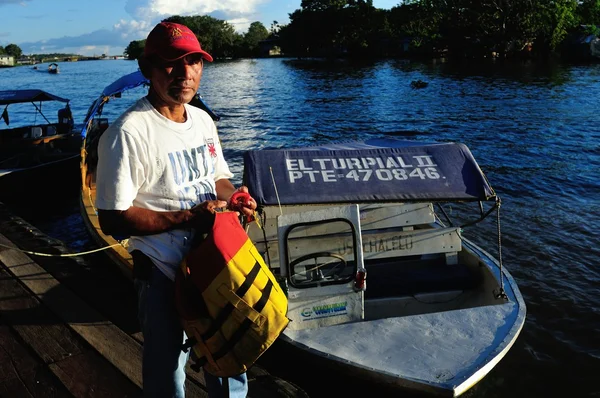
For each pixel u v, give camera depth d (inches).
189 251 87.8
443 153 196.4
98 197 82.9
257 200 177.2
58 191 499.8
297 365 178.4
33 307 189.3
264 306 85.3
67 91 1811.0
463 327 177.6
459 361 161.5
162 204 87.2
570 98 987.3
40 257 243.0
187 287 84.9
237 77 2158.0
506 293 196.7
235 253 84.8
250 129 837.2
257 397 140.9
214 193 96.5
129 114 83.7
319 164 191.0
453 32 2445.9
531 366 210.8
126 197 81.8
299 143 720.3
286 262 171.9
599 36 2188.7
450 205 399.9
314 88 1504.7
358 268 176.2
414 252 204.5
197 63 86.9
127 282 220.2
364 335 175.2
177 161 87.6
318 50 3929.6
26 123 1025.5
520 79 1434.5
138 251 89.7
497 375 204.8
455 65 2194.9
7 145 517.3
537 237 339.0
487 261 218.5
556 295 267.7
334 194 180.5
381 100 1130.0
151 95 88.1
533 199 413.7
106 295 203.5
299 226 180.7
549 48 2303.2
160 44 82.4
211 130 98.6
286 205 177.5
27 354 159.3
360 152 196.5
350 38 3506.4
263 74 2298.2
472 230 352.5
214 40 5374.0
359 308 180.9
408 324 179.6
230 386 97.0
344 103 1115.9
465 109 926.4
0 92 595.5
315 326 179.5
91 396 138.1
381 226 209.0
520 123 751.7
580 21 2391.7
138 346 162.6
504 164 519.5
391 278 210.2
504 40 2319.1
